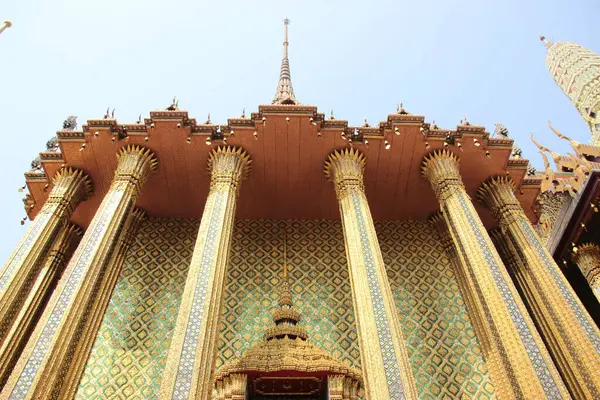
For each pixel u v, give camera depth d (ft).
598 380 36.01
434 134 48.47
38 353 32.91
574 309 39.96
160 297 48.62
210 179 49.37
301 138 47.57
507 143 49.24
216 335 33.76
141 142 47.29
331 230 55.42
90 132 46.65
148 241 53.16
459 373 43.86
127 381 42.45
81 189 48.32
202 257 37.93
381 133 48.08
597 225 59.26
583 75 97.09
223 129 47.52
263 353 37.35
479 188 51.62
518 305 37.60
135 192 44.91
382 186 51.49
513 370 35.60
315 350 38.45
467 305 47.93
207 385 30.81
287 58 73.97
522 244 45.70
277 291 49.62
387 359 32.78
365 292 36.68
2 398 30.35
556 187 62.95
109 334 45.50
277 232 54.95
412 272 52.11
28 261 39.99
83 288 36.70
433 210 55.31
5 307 36.60
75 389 34.91
